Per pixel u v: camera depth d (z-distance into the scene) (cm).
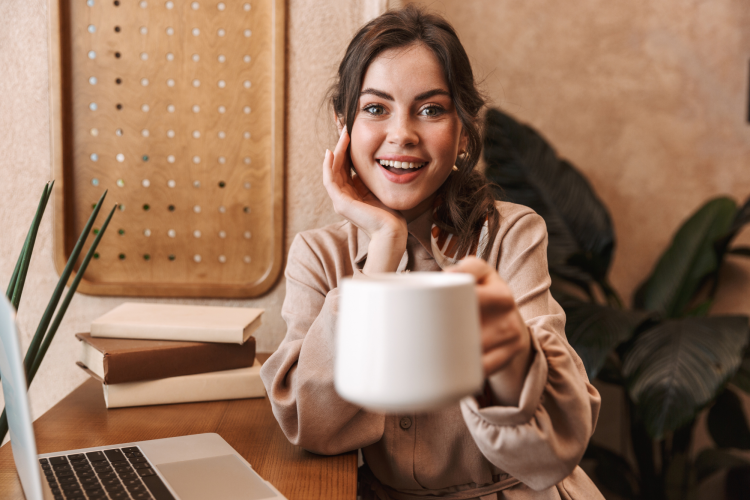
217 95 125
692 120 200
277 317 129
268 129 126
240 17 123
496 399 57
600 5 197
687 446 179
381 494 88
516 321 45
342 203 82
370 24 87
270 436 84
